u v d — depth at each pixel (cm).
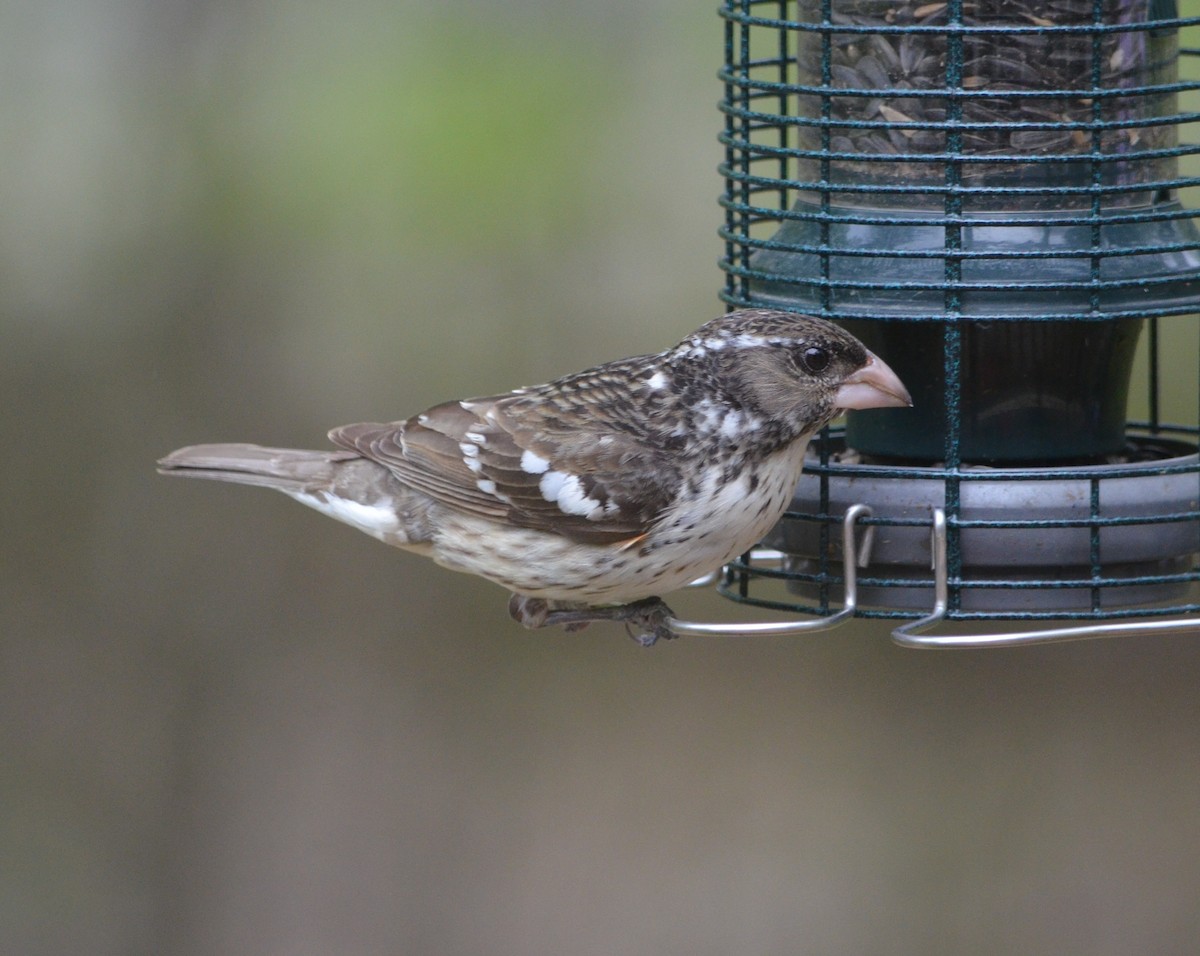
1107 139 785
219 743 1420
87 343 1321
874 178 805
